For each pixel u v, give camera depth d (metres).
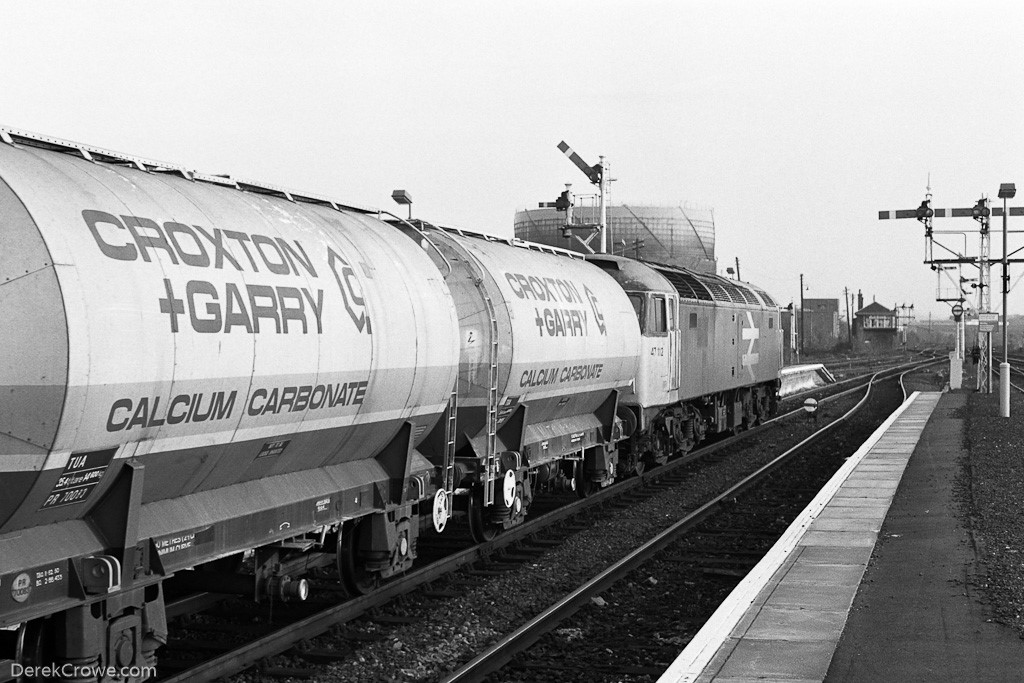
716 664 8.00
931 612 9.55
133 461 6.92
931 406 38.31
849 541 12.98
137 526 6.99
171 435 7.10
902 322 177.25
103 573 6.62
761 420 33.31
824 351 133.50
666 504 17.94
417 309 10.10
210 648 8.95
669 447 22.72
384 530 10.29
